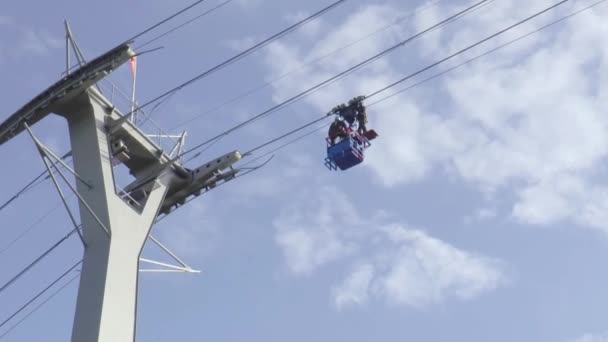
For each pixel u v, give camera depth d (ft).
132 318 103.81
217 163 121.70
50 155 109.19
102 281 103.40
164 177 119.96
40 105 115.34
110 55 111.45
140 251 109.81
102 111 117.19
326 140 120.26
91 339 99.40
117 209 110.22
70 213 107.96
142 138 118.73
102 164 112.37
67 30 115.96
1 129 117.39
